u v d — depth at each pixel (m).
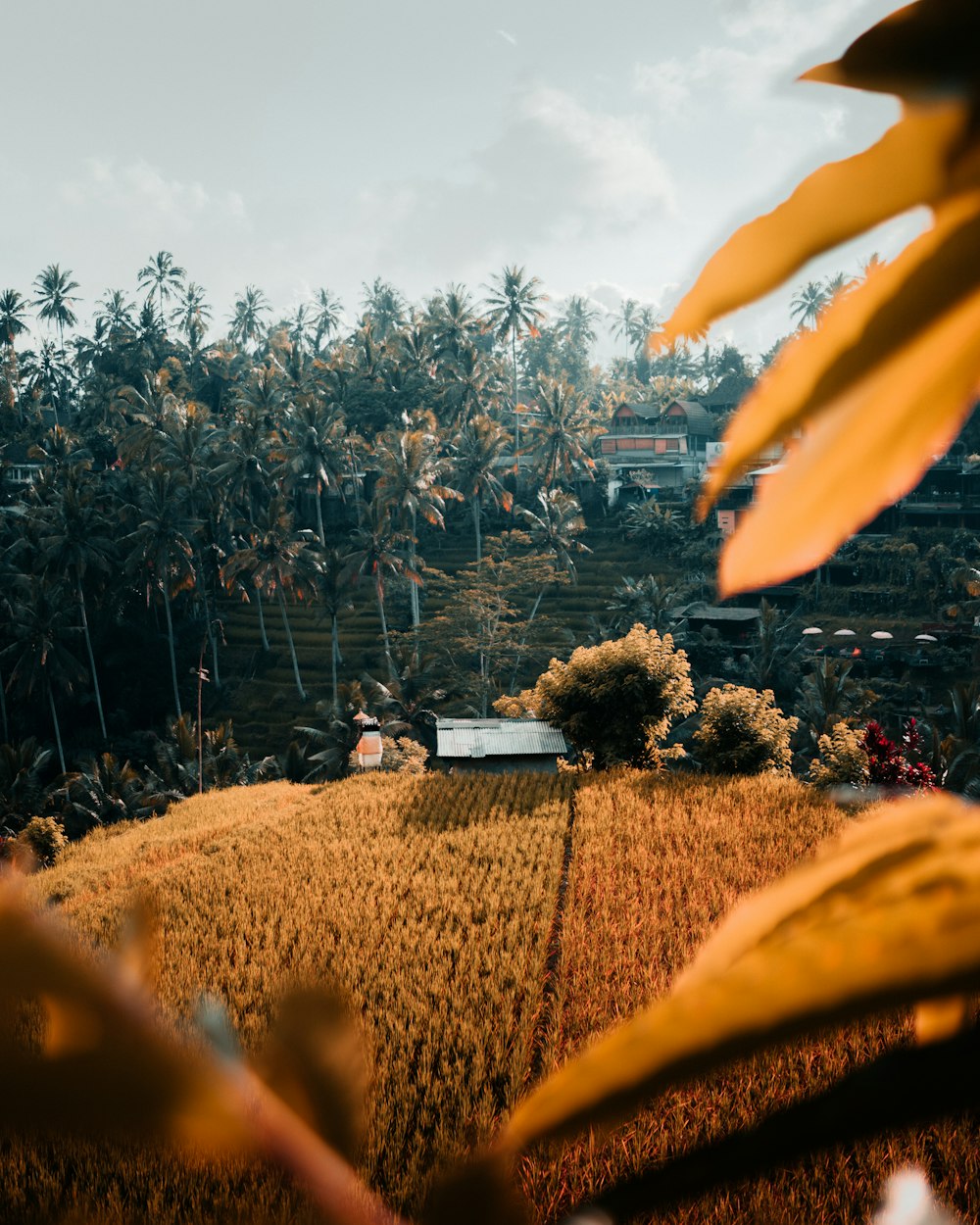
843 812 17.61
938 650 41.62
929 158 0.25
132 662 48.06
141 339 74.19
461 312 66.69
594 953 11.12
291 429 55.44
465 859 16.08
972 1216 5.04
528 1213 0.20
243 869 16.16
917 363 0.24
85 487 48.66
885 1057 0.21
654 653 24.91
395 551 55.69
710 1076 0.21
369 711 38.75
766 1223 0.48
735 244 0.26
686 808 19.00
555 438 57.41
